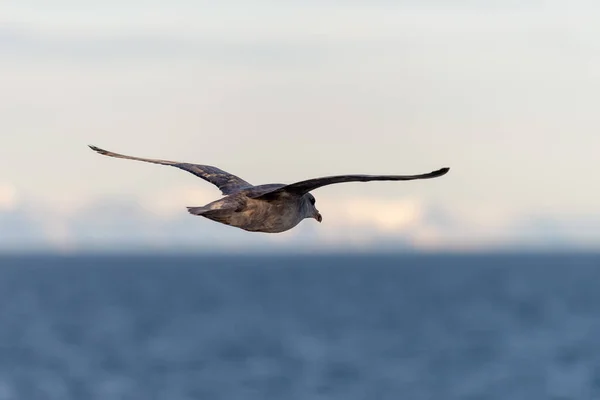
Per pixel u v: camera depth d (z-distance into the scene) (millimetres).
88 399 45781
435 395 46312
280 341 70188
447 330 77625
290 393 46906
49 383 50656
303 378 51594
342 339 71438
